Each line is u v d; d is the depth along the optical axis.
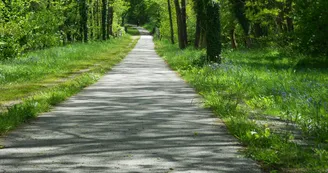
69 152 7.44
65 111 11.71
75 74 23.77
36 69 24.84
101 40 70.81
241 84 16.52
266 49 40.56
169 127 9.61
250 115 11.23
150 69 27.08
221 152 7.45
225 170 6.41
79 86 17.39
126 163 6.75
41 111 11.54
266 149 7.46
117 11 95.44
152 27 142.38
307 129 9.08
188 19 65.31
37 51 37.66
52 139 8.43
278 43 40.19
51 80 20.81
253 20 42.56
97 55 40.59
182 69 25.73
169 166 6.59
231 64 25.09
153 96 14.80
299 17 28.22
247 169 6.48
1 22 28.91
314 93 14.70
